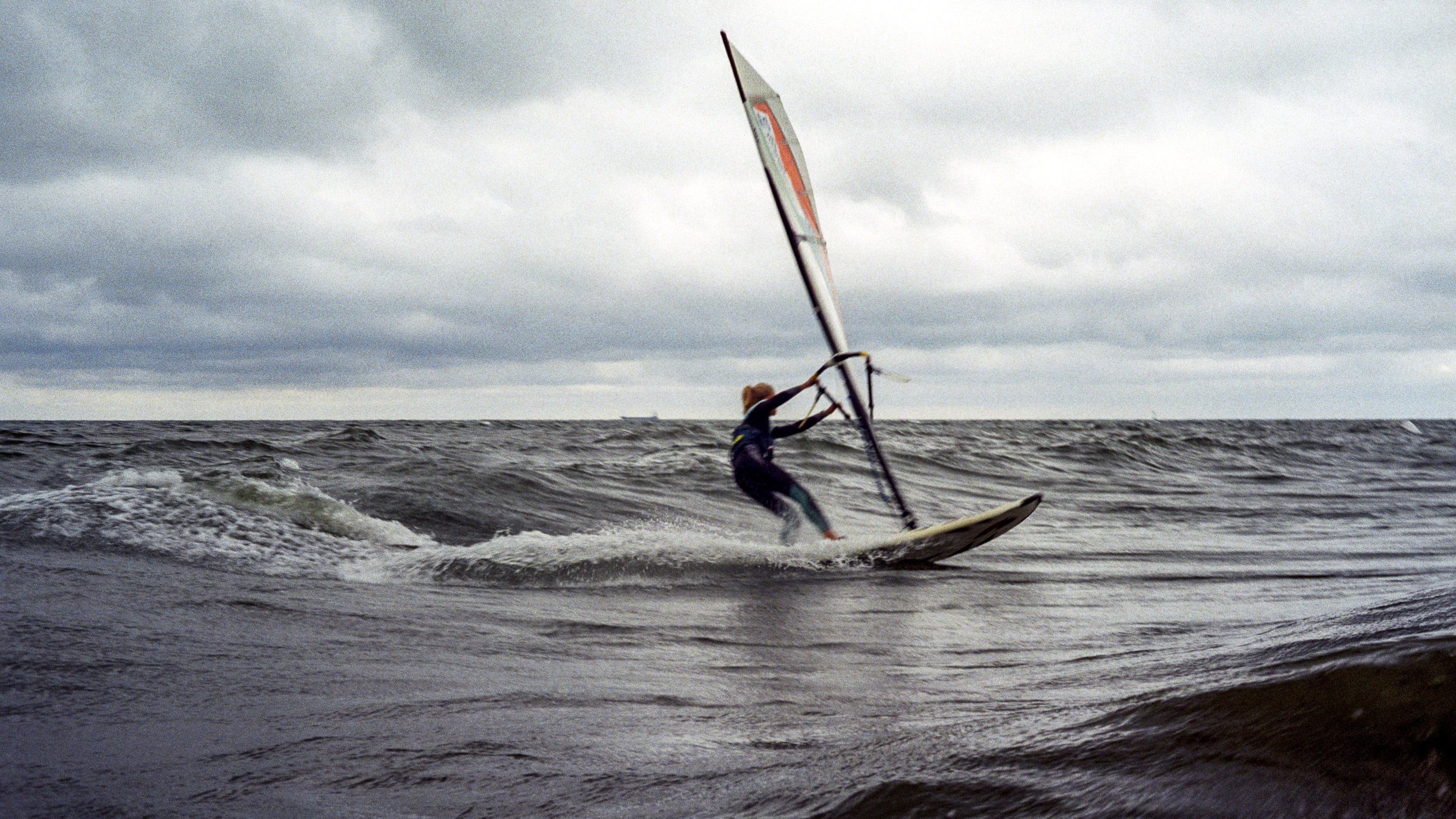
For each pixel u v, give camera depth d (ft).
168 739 8.20
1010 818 5.59
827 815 6.04
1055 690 10.15
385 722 8.94
